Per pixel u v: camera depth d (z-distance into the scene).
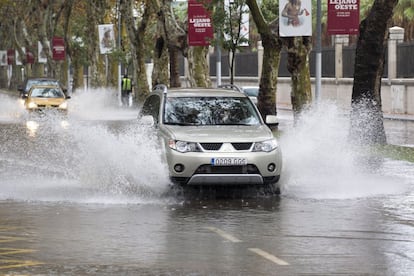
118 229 15.12
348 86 62.78
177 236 14.47
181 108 20.33
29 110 50.41
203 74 45.31
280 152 19.06
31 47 94.50
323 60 67.12
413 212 17.14
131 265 12.12
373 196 19.47
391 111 59.16
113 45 69.75
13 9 98.88
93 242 13.88
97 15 73.12
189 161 18.47
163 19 52.47
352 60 62.94
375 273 11.60
